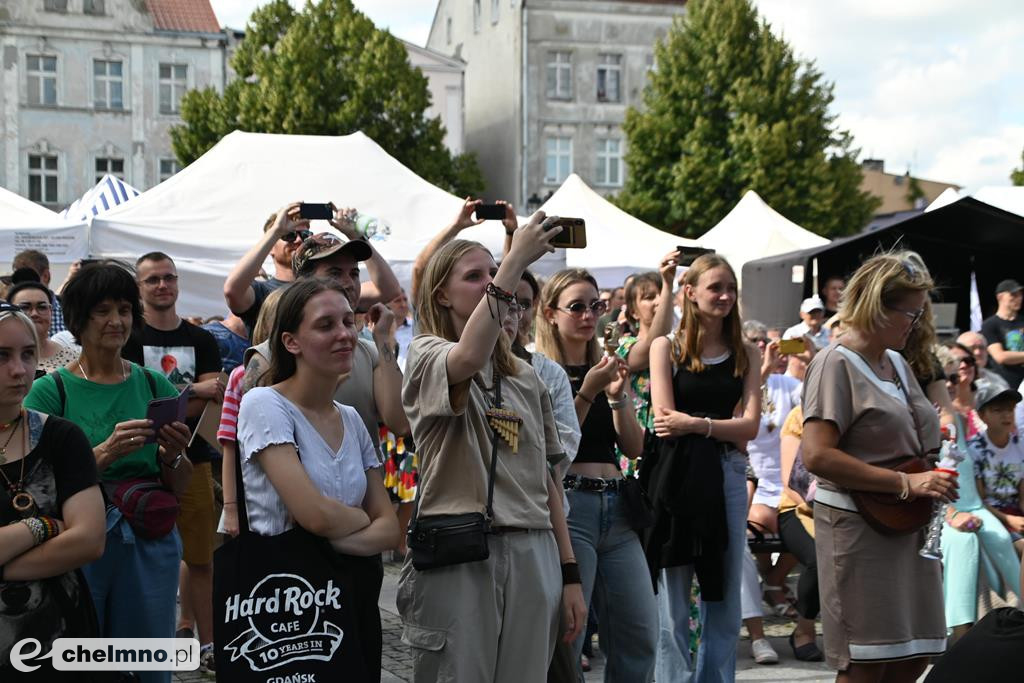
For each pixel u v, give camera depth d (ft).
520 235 10.55
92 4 124.77
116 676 11.39
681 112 109.40
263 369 13.51
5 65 122.21
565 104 136.56
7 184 122.83
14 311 10.74
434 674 11.03
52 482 10.87
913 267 13.47
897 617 13.28
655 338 17.63
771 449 23.77
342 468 11.50
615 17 137.49
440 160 113.09
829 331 32.01
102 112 125.59
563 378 13.62
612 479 14.83
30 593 10.59
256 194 37.47
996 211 38.78
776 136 104.32
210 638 18.69
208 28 129.59
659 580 17.39
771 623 23.30
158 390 14.32
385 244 36.55
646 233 51.13
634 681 14.80
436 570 11.02
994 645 10.97
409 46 139.54
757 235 56.49
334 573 11.05
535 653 11.22
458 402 10.77
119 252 34.78
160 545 13.76
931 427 13.80
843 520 13.47
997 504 21.11
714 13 108.27
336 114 108.06
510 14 138.62
